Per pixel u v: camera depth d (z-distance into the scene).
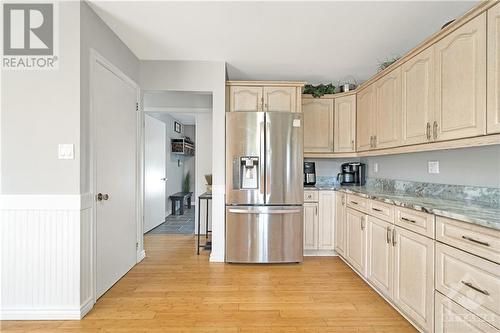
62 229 2.14
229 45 2.99
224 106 3.49
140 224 3.51
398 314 2.23
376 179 3.72
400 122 2.64
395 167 3.31
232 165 3.39
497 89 1.61
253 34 2.75
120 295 2.55
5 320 2.12
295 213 3.42
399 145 2.66
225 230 3.48
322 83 4.22
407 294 2.07
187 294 2.58
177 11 2.34
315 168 4.32
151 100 4.77
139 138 3.43
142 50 3.14
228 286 2.76
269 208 3.39
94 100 2.37
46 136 2.14
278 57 3.32
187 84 3.46
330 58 3.32
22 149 2.13
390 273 2.31
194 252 3.87
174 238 4.62
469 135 1.81
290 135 3.42
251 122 3.40
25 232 2.13
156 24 2.57
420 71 2.32
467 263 1.52
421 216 1.91
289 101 3.60
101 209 2.51
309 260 3.56
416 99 2.38
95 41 2.39
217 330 2.01
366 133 3.44
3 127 2.12
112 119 2.72
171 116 7.32
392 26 2.57
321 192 3.72
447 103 2.01
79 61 2.15
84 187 2.23
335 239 3.70
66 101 2.14
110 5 2.26
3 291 2.13
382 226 2.45
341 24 2.54
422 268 1.89
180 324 2.09
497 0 1.60
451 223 1.64
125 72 3.01
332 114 3.97
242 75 3.95
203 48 3.08
